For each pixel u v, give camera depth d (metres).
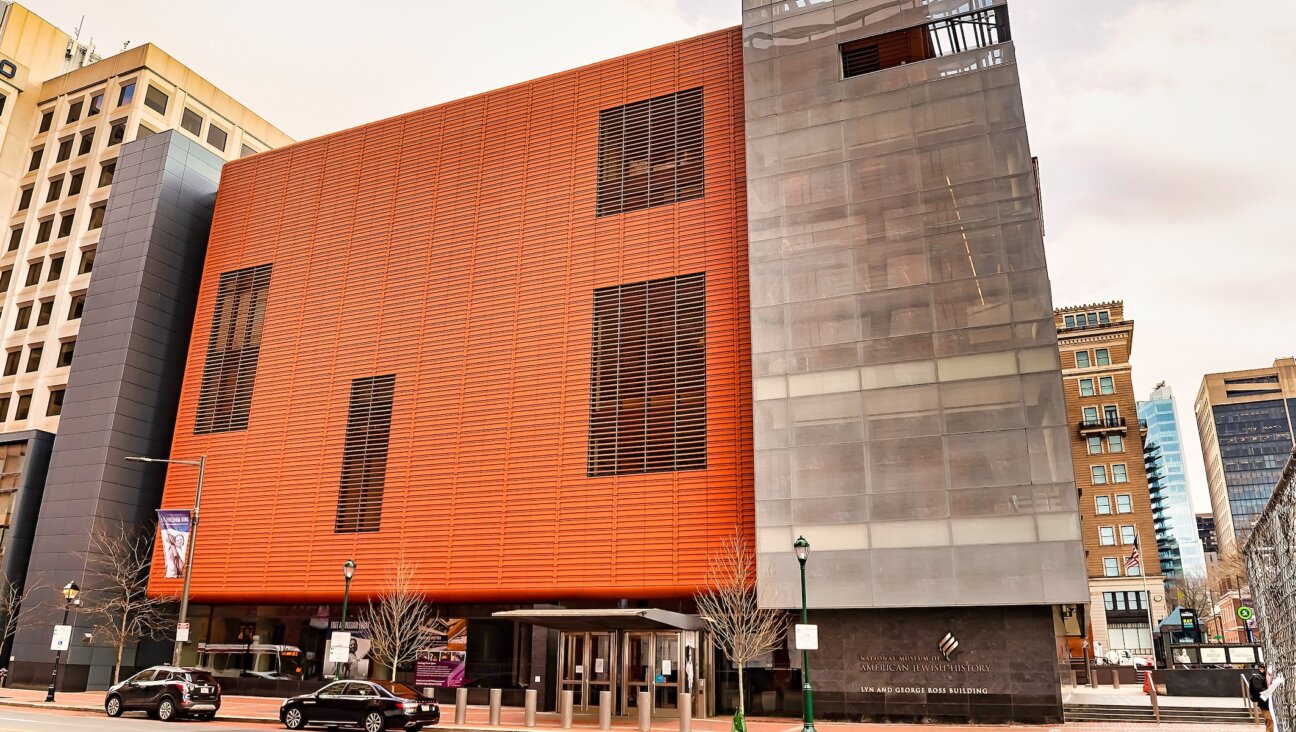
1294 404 195.38
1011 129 31.62
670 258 36.41
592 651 30.28
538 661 32.38
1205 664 37.94
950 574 27.78
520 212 40.25
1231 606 98.56
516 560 34.88
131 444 45.19
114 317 47.22
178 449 44.44
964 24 33.72
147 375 46.59
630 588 32.56
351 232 44.34
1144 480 84.12
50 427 49.53
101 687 41.47
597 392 35.97
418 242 42.28
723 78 38.03
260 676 39.53
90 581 41.84
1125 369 87.81
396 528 37.75
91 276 49.66
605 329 36.75
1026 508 27.56
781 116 35.38
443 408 38.75
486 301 39.53
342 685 25.14
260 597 39.66
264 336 44.62
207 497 42.69
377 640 35.47
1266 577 26.28
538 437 36.25
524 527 35.22
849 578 28.91
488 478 36.66
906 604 27.98
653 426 34.62
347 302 43.03
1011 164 31.23
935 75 33.31
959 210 31.48
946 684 27.14
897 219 32.28
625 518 33.59
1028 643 26.67
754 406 32.16
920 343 30.61
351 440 40.47
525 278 39.03
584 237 38.41
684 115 38.44
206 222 51.53
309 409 41.94
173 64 60.50
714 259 35.59
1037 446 28.05
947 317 30.52
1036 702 26.06
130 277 47.62
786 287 33.09
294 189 47.12
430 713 24.84
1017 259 30.20
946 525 28.33
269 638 40.09
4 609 43.75
